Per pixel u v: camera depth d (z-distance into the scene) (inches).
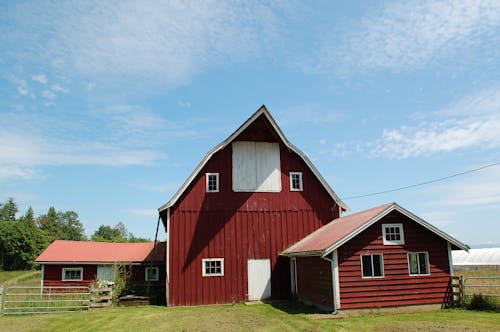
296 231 905.5
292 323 587.5
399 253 682.8
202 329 568.4
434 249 701.9
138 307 824.9
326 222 925.8
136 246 1268.5
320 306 705.6
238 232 880.9
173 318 668.7
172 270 839.7
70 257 1135.0
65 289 1096.8
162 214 904.3
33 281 1665.8
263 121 918.4
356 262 662.5
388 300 660.7
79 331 578.9
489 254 1985.7
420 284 681.0
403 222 697.6
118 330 579.8
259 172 919.0
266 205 905.5
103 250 1213.1
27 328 607.5
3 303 748.6
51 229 4338.1
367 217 689.6
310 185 938.7
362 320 593.3
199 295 838.5
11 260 2810.0
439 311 657.0
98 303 826.8
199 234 864.9
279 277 877.2
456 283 700.7
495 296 666.8
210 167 901.2
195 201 879.1
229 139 904.9
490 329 507.2
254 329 557.0
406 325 544.7
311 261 756.0
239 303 840.3
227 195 894.4
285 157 940.6
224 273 857.5
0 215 4881.9
